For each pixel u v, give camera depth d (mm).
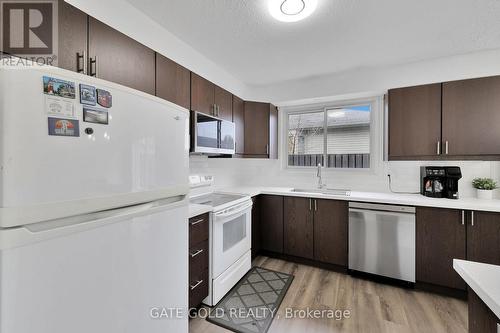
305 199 2580
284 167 3379
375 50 2213
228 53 2301
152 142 950
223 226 1959
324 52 2264
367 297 1971
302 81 3031
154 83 1608
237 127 2695
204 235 1778
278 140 3350
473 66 2252
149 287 926
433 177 2307
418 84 2387
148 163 932
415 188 2564
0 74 558
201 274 1740
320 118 3193
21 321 587
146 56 1552
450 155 2119
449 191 2201
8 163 565
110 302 778
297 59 2420
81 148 704
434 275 2006
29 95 597
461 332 1567
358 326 1624
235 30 1894
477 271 738
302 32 1908
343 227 2391
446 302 1898
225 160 3027
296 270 2463
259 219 2818
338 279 2273
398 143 2318
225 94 2461
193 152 2045
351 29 1853
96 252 741
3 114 559
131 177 859
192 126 1936
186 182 1158
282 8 1604
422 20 1721
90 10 1391
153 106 955
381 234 2195
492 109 1983
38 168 612
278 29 1867
